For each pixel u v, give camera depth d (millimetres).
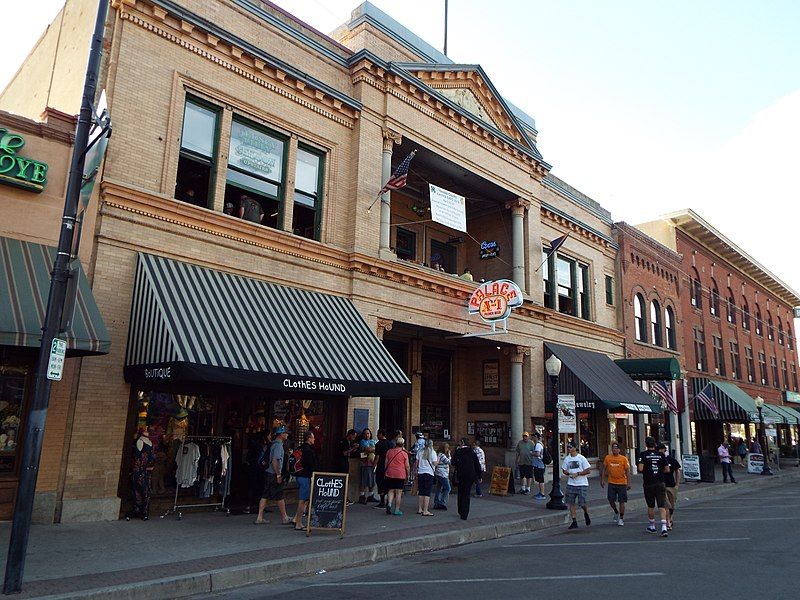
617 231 28344
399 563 9336
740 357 39469
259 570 7973
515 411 20891
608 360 25594
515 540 11633
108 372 11016
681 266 33781
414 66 18266
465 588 7543
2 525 9562
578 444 23891
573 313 24859
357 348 13609
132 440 11312
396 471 13070
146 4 12500
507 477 17484
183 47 13102
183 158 13016
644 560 9312
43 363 6977
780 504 17547
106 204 11469
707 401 30297
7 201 10359
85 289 10188
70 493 10328
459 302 18812
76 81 13031
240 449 13656
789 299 50688
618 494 13398
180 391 12398
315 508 10266
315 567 8656
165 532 9930
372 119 16844
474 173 19891
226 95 13742
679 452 29266
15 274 9586
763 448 37469
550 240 24078
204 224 12812
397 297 16734
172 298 11211
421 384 21609
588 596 7055
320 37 16406
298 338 12594
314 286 14781
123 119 11922
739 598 6898
